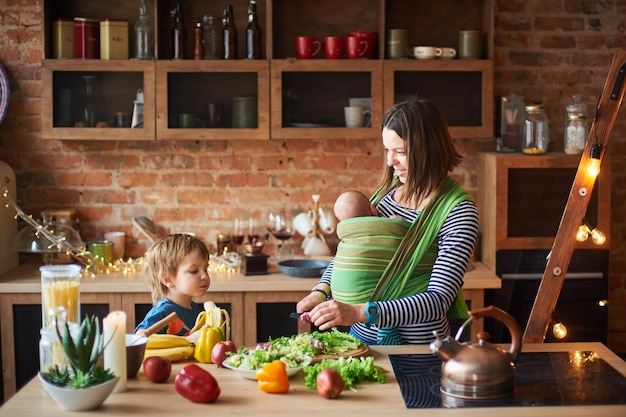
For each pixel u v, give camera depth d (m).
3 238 4.48
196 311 3.23
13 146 4.80
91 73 4.46
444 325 2.86
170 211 4.88
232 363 2.43
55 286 2.50
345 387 2.30
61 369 2.24
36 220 4.78
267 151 4.86
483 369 2.22
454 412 2.12
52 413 2.13
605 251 4.44
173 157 4.84
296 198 4.89
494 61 4.80
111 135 4.48
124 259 4.86
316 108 4.52
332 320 2.59
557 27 4.80
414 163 2.81
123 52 4.50
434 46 4.78
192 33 4.73
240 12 4.75
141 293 4.29
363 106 4.52
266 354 2.42
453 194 2.81
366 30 4.76
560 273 3.01
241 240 4.75
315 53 4.53
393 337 2.82
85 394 2.12
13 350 4.32
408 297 2.66
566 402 2.19
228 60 4.48
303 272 4.36
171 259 3.13
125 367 2.30
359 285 2.86
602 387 2.30
